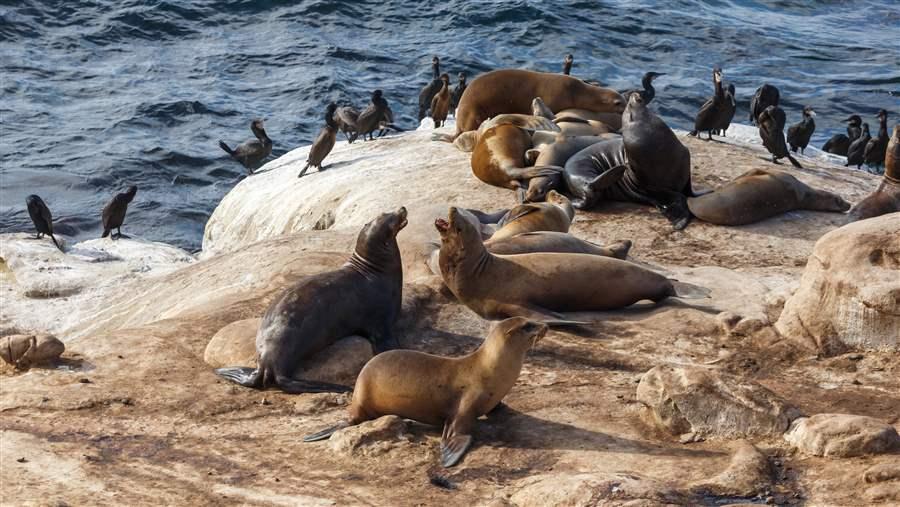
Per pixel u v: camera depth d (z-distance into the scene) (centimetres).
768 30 13888
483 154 5772
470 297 3825
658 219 5147
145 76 11856
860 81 11812
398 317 3762
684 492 2564
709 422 2911
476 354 2958
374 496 2641
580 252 4175
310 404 3197
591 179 5359
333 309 3459
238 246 6844
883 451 2705
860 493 2523
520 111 6988
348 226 5684
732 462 2678
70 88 11475
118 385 3334
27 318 5266
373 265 3603
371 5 14125
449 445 2844
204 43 12988
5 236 6284
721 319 3722
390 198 5806
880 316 3438
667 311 3850
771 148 6016
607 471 2688
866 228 3569
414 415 2970
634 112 5144
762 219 5122
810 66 12431
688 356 3528
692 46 13038
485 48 12706
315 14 13812
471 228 3750
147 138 10069
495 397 2958
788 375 3391
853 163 8056
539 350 3562
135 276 5709
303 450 2912
